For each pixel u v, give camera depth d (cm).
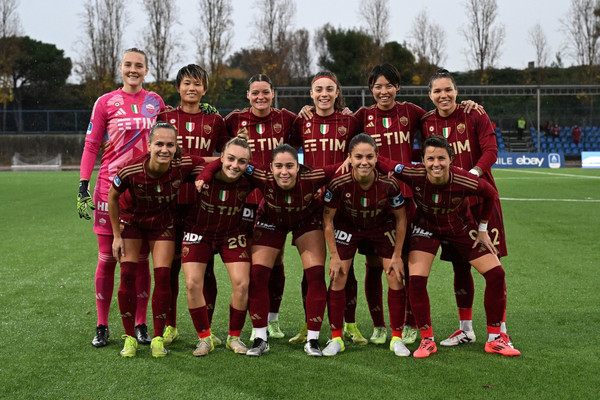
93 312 485
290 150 382
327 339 430
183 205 428
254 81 439
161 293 389
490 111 3547
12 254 727
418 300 389
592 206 1200
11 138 3116
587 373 343
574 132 3231
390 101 443
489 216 395
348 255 405
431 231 405
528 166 2628
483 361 369
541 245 786
